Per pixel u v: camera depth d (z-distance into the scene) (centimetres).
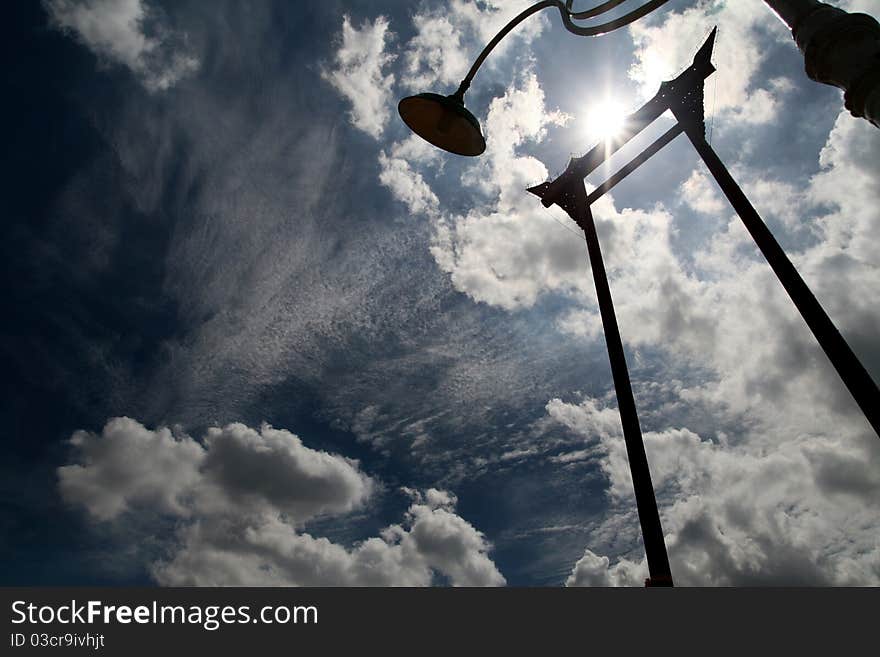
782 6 275
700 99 724
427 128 614
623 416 595
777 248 564
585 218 783
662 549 502
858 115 239
